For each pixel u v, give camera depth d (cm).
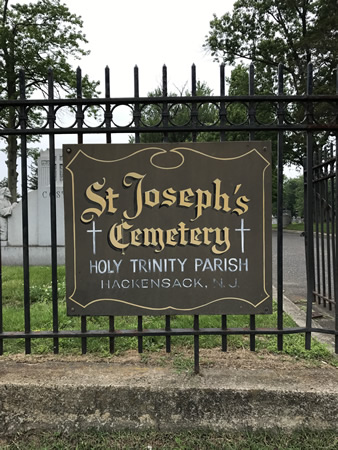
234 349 290
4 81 2322
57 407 229
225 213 247
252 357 273
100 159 246
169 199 247
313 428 223
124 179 247
